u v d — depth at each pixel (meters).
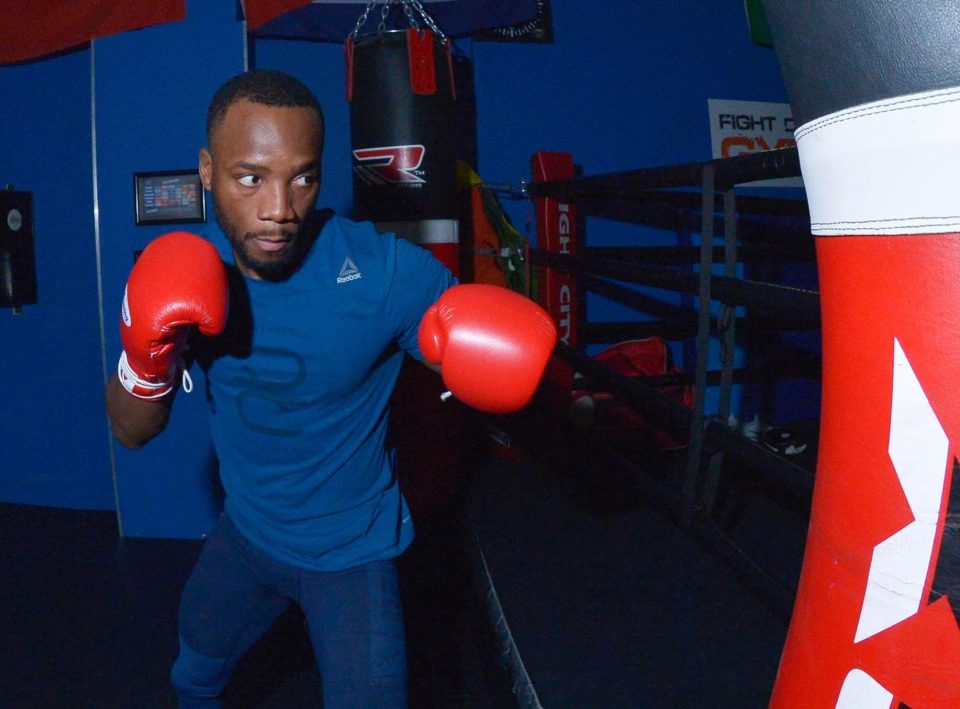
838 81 0.69
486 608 2.04
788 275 4.07
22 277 3.29
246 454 1.26
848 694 0.76
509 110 3.60
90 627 2.43
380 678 1.13
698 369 2.00
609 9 3.68
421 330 1.14
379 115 2.67
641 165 3.81
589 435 2.85
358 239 1.21
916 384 0.68
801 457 3.33
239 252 1.12
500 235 3.32
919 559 0.69
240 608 1.33
